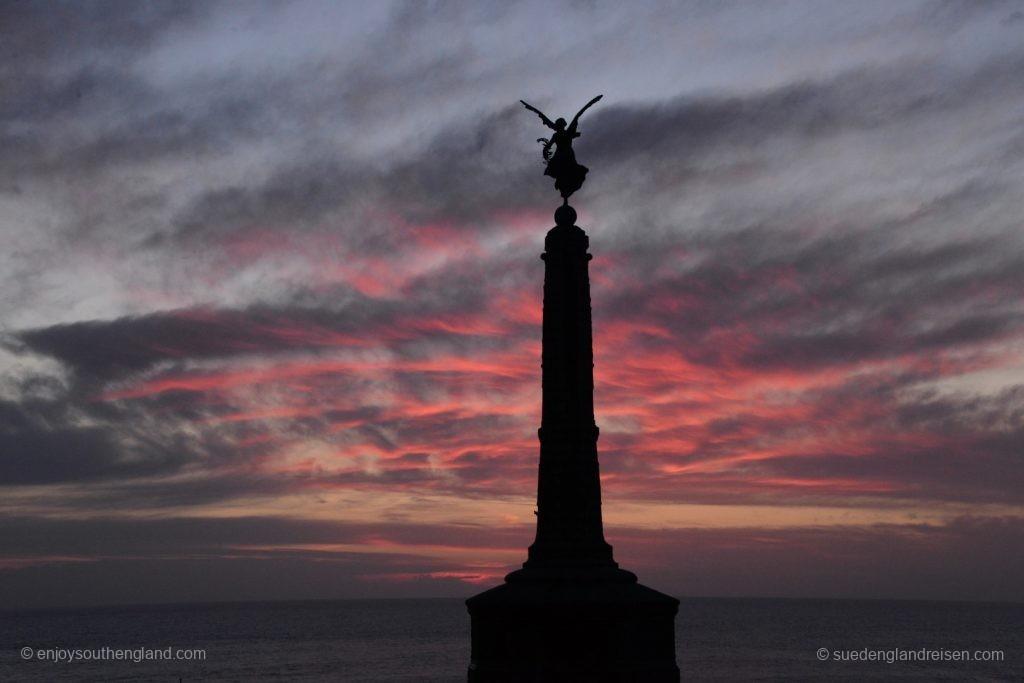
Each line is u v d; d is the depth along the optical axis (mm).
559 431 29016
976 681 173125
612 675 26438
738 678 178000
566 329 29594
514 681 26562
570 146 31062
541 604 26641
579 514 28500
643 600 26953
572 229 30312
